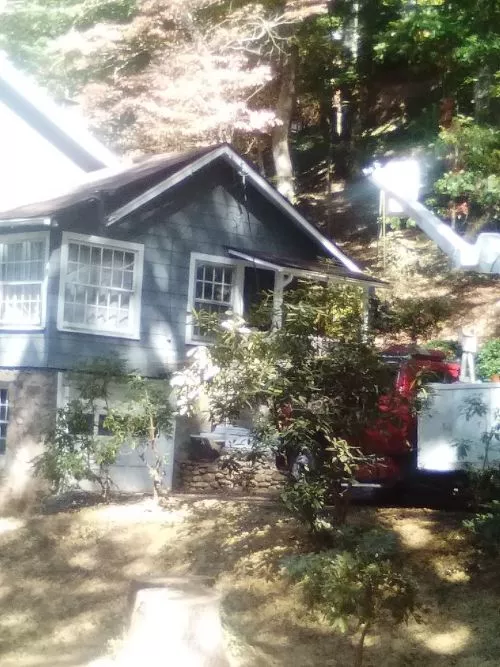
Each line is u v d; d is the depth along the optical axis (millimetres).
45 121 20328
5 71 19953
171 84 25203
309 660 9266
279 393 10594
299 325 10859
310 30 29406
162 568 11562
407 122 33906
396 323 13164
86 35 26500
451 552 10836
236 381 10875
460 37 25922
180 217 17797
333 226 33344
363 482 14016
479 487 11539
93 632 10297
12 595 11477
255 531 11914
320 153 38906
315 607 9312
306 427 10648
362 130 35875
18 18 29281
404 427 11820
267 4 27375
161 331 17359
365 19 33312
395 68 34969
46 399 15711
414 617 8875
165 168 17422
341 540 8617
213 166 18266
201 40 26016
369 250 30609
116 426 13648
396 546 9867
